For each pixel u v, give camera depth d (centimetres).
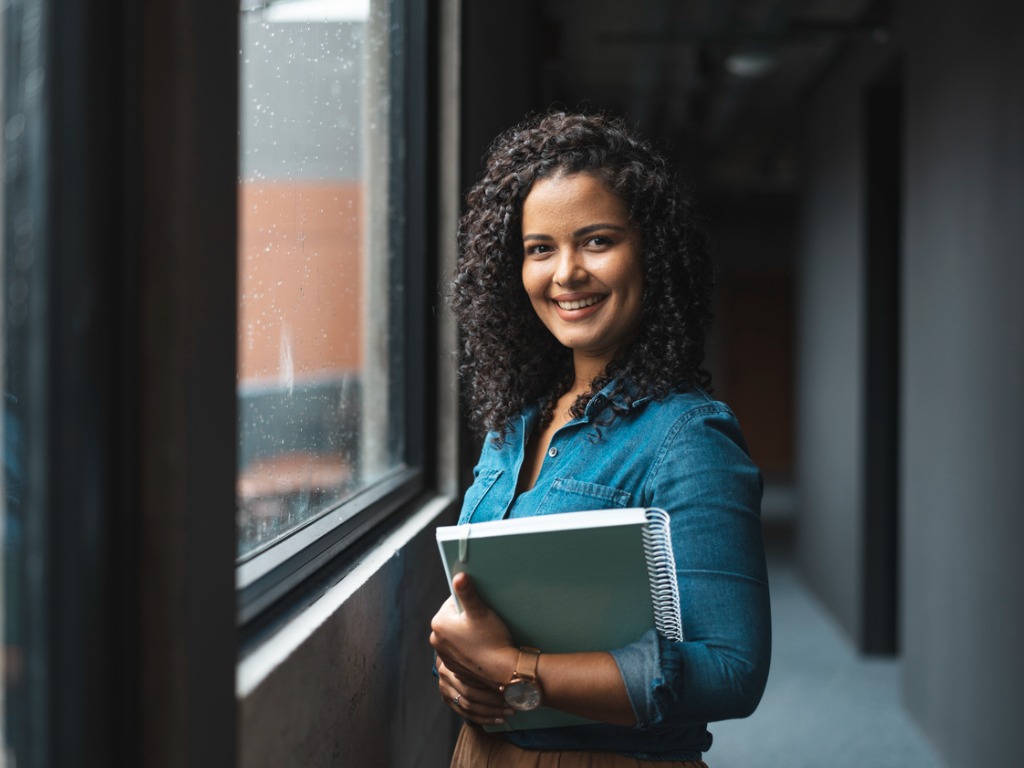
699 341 109
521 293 117
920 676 333
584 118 108
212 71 74
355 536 134
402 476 179
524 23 343
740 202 1039
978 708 271
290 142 127
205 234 73
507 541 89
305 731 92
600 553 89
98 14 67
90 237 67
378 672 122
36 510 67
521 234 114
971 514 277
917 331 339
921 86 334
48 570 67
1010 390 244
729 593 92
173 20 69
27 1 67
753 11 438
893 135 423
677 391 104
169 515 70
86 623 67
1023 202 233
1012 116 241
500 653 93
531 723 101
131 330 69
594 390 107
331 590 110
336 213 154
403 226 196
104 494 68
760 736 331
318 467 140
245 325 106
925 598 327
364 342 180
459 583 92
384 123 188
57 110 66
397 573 135
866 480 427
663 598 92
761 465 1165
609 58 532
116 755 70
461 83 200
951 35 297
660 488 97
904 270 358
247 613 91
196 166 71
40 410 67
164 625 70
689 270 107
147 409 69
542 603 93
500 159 114
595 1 437
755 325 1159
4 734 68
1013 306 242
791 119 674
